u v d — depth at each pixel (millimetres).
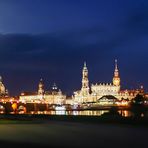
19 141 73375
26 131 102875
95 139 78312
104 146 64812
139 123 134500
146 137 82938
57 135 89125
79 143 69500
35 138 80562
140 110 183625
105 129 109812
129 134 92125
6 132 99312
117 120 152625
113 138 80250
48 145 65875
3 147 63000
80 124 142625
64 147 62938
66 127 121562
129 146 65062
